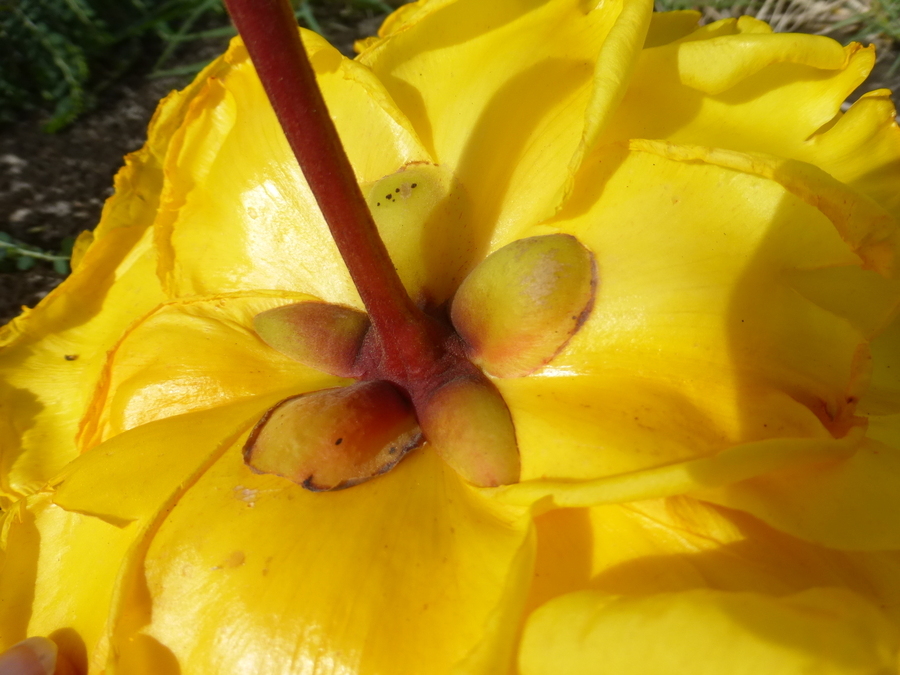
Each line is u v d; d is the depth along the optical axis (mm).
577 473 73
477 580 70
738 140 84
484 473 77
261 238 102
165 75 217
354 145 99
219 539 75
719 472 64
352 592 70
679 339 77
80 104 204
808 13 193
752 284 76
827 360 73
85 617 83
